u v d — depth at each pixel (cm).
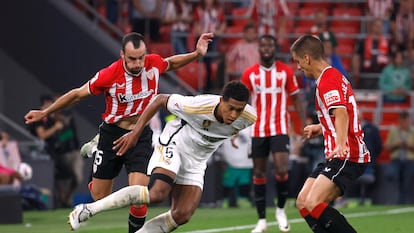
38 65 6166
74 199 5600
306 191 2805
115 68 2908
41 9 6172
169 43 6419
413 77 6644
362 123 5531
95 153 3044
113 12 6481
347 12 6844
